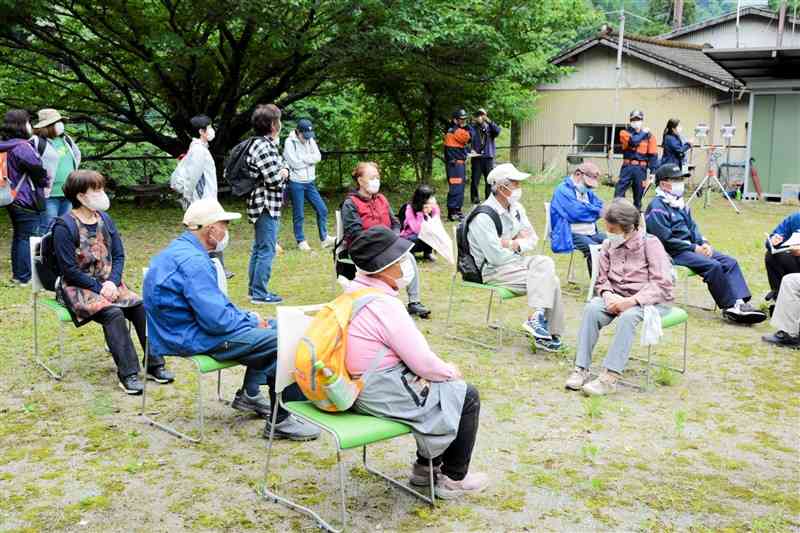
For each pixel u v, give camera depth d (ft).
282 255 32.22
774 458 13.93
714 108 65.51
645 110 68.69
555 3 50.72
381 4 38.63
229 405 16.17
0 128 28.25
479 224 20.01
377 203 23.21
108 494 12.23
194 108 47.29
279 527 11.31
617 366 16.94
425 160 59.67
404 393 11.12
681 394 17.19
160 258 13.98
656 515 11.76
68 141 27.40
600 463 13.57
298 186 32.91
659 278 17.33
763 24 78.74
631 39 71.67
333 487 12.56
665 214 23.71
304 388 11.09
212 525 11.33
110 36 41.98
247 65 45.60
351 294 11.46
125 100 50.49
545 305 19.35
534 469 13.28
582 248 25.54
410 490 12.30
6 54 43.80
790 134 52.49
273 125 23.75
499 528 11.30
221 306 13.65
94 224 16.96
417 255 31.86
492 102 59.31
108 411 15.69
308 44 40.78
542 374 18.39
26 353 19.26
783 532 11.28
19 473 12.92
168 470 13.12
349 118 62.49
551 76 54.85
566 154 71.97
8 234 36.14
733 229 40.65
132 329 21.31
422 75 49.14
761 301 25.58
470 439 11.90
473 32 43.27
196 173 25.22
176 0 39.04
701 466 13.53
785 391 17.44
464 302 25.22
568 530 11.27
